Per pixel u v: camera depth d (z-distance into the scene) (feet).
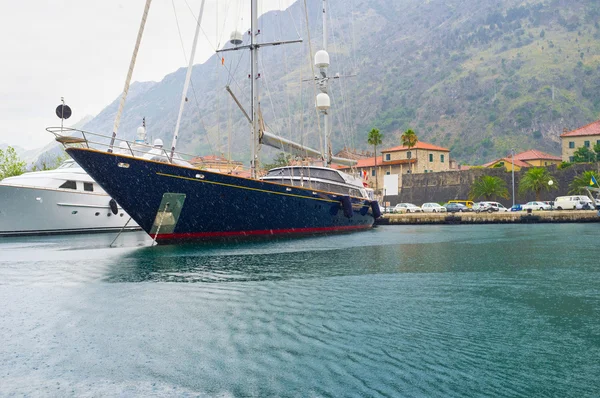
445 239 91.15
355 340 25.68
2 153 174.91
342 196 105.19
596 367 22.06
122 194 69.67
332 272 48.26
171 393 19.53
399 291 38.42
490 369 21.81
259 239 87.10
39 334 27.17
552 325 28.84
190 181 73.31
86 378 21.06
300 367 21.95
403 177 313.53
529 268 51.06
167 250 69.10
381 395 19.15
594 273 47.75
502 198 268.21
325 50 117.50
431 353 23.85
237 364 22.35
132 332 27.32
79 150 65.21
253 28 93.25
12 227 97.71
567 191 249.14
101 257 61.36
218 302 34.58
